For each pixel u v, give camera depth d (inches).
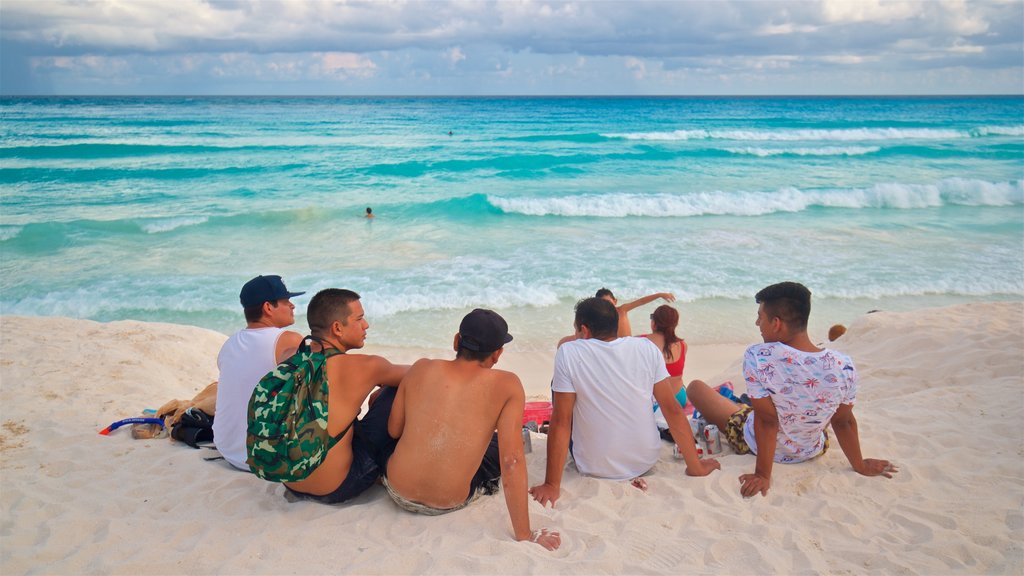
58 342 297.1
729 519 142.2
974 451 175.5
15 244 608.4
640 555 129.5
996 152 1300.4
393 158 1239.5
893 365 272.2
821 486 156.9
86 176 1020.5
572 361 159.2
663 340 203.3
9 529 143.2
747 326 412.8
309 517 145.3
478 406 139.7
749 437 174.6
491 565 123.2
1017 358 250.7
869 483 157.9
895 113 2869.1
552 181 986.7
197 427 194.7
